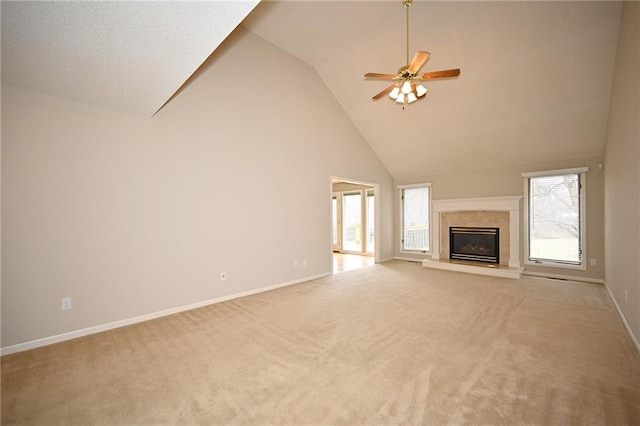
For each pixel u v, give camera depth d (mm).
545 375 1993
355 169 6164
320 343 2529
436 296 3957
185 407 1710
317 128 5285
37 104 2557
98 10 1529
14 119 2449
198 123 3639
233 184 3992
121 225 3020
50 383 1967
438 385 1891
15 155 2453
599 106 3959
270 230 4461
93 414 1659
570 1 3084
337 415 1617
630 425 1507
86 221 2809
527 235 5355
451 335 2670
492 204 5621
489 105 4543
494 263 5723
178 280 3434
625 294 2891
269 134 4457
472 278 5066
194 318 3207
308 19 3926
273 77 4520
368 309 3436
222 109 3881
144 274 3174
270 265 4449
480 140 5230
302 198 4992
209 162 3740
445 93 4641
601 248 4605
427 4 3561
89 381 1986
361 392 1826
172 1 1484
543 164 5180
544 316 3143
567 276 4918
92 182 2844
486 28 3615
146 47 1914
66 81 2375
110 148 2957
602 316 3127
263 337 2670
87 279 2809
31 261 2521
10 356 2361
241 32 4098
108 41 1827
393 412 1635
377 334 2709
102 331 2869
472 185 6066
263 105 4379
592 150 4613
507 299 3787
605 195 4348
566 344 2463
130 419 1615
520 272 5008
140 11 1552
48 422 1596
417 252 6992
